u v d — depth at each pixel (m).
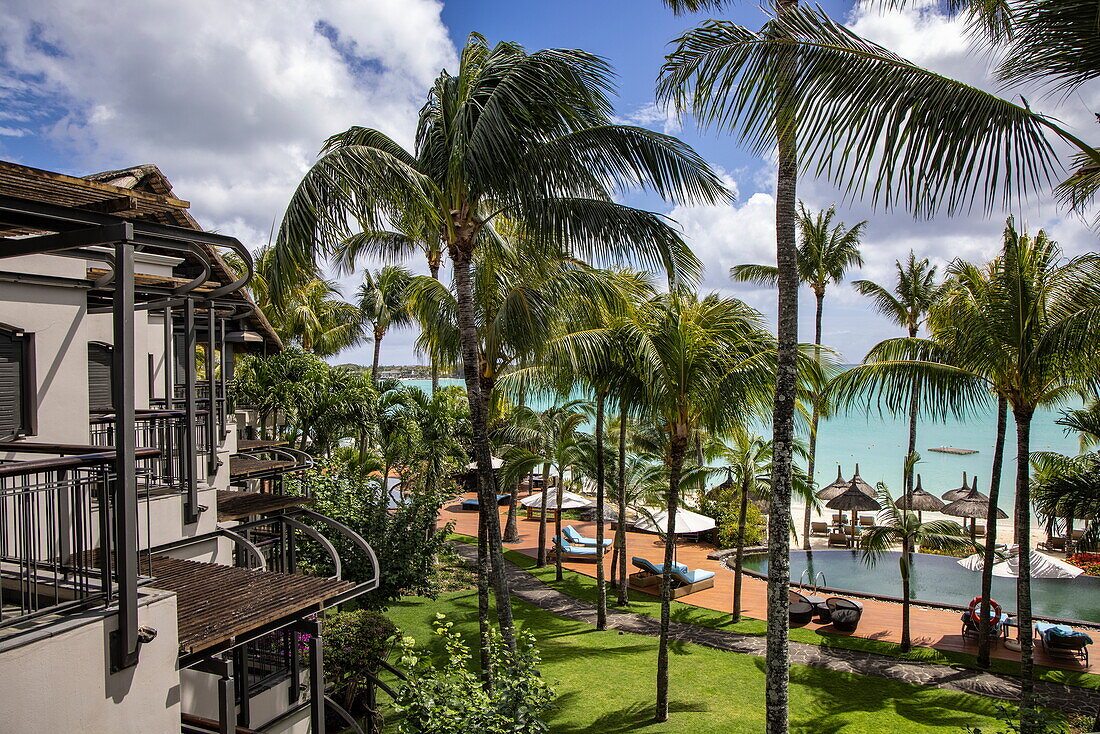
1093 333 10.79
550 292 13.41
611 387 14.48
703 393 13.27
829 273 30.95
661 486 21.56
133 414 4.81
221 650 6.12
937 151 6.00
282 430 22.59
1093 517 12.18
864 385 15.01
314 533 10.84
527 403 26.88
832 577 25.30
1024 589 13.00
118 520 4.76
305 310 31.00
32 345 7.53
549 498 27.14
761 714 12.83
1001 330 13.34
